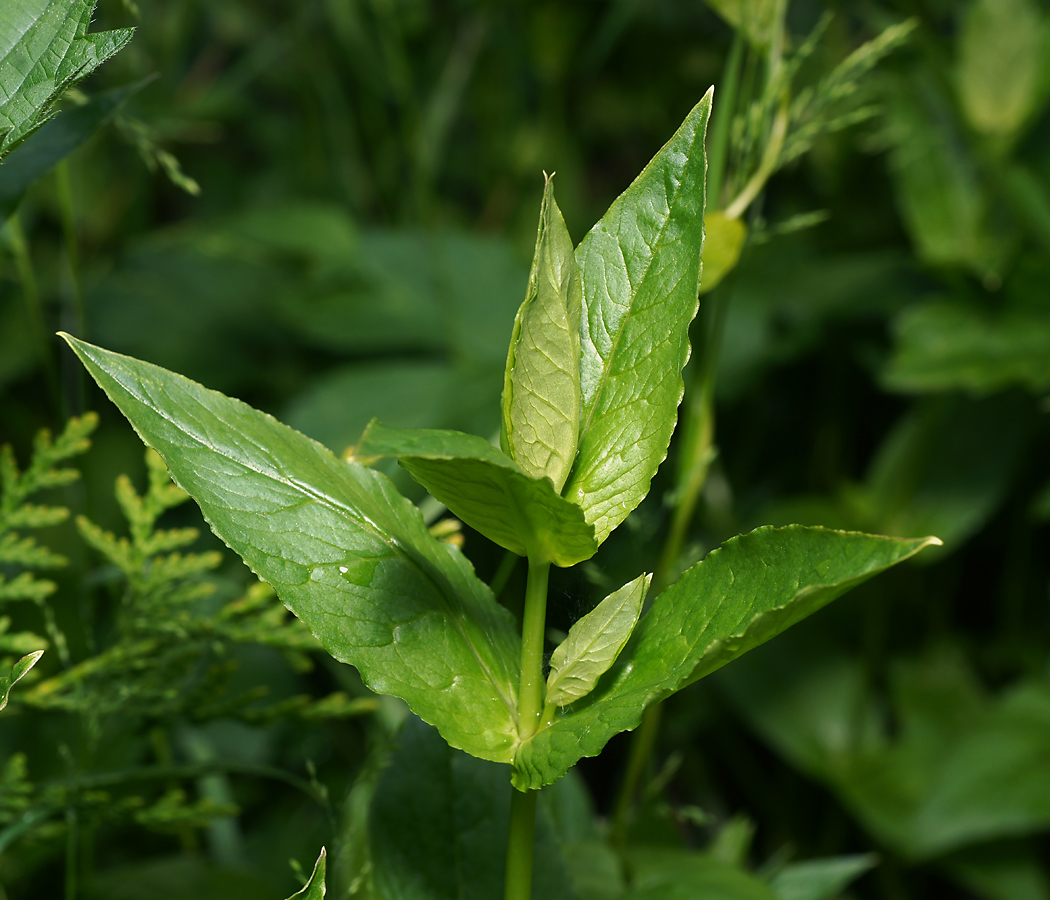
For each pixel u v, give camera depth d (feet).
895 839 2.94
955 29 3.91
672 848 1.99
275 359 4.22
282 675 2.62
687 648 1.52
